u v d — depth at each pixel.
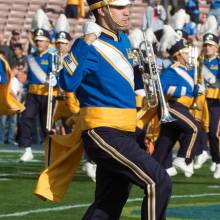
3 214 17.05
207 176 26.31
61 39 27.64
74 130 12.86
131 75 12.68
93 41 12.46
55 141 13.06
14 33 36.62
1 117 37.66
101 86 12.48
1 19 49.38
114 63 12.52
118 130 12.41
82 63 12.29
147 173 12.12
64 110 27.16
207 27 27.78
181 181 24.39
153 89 13.98
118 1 12.64
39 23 28.62
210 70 27.12
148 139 25.05
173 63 23.23
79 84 12.34
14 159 29.75
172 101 23.00
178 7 44.75
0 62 22.94
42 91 28.06
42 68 28.20
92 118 12.45
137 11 51.12
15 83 33.41
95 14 12.81
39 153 32.81
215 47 27.41
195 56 23.31
